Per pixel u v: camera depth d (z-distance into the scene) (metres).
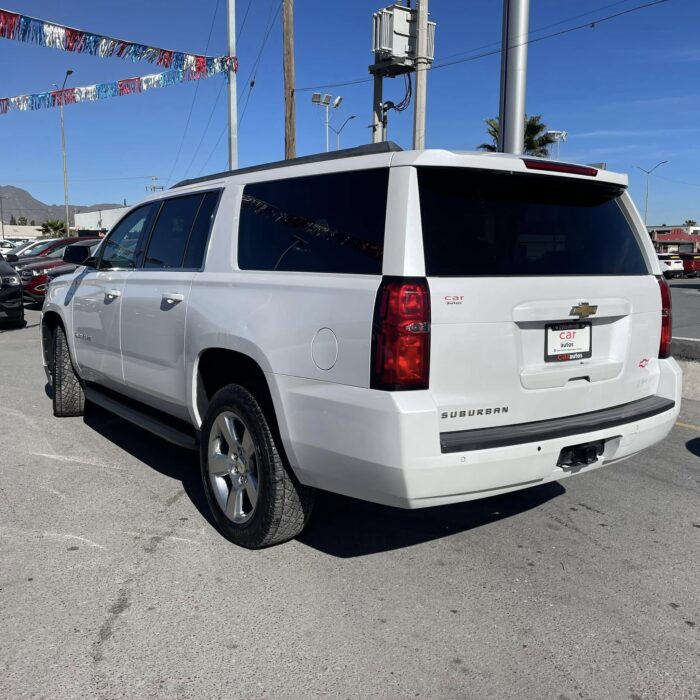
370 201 3.06
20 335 12.38
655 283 3.78
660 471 5.06
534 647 2.82
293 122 16.59
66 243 17.67
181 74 12.88
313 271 3.25
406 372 2.78
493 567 3.53
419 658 2.74
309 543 3.78
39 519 4.04
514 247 3.16
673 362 3.93
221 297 3.73
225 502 3.78
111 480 4.71
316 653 2.76
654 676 2.65
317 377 3.07
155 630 2.90
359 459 2.90
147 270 4.68
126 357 4.84
